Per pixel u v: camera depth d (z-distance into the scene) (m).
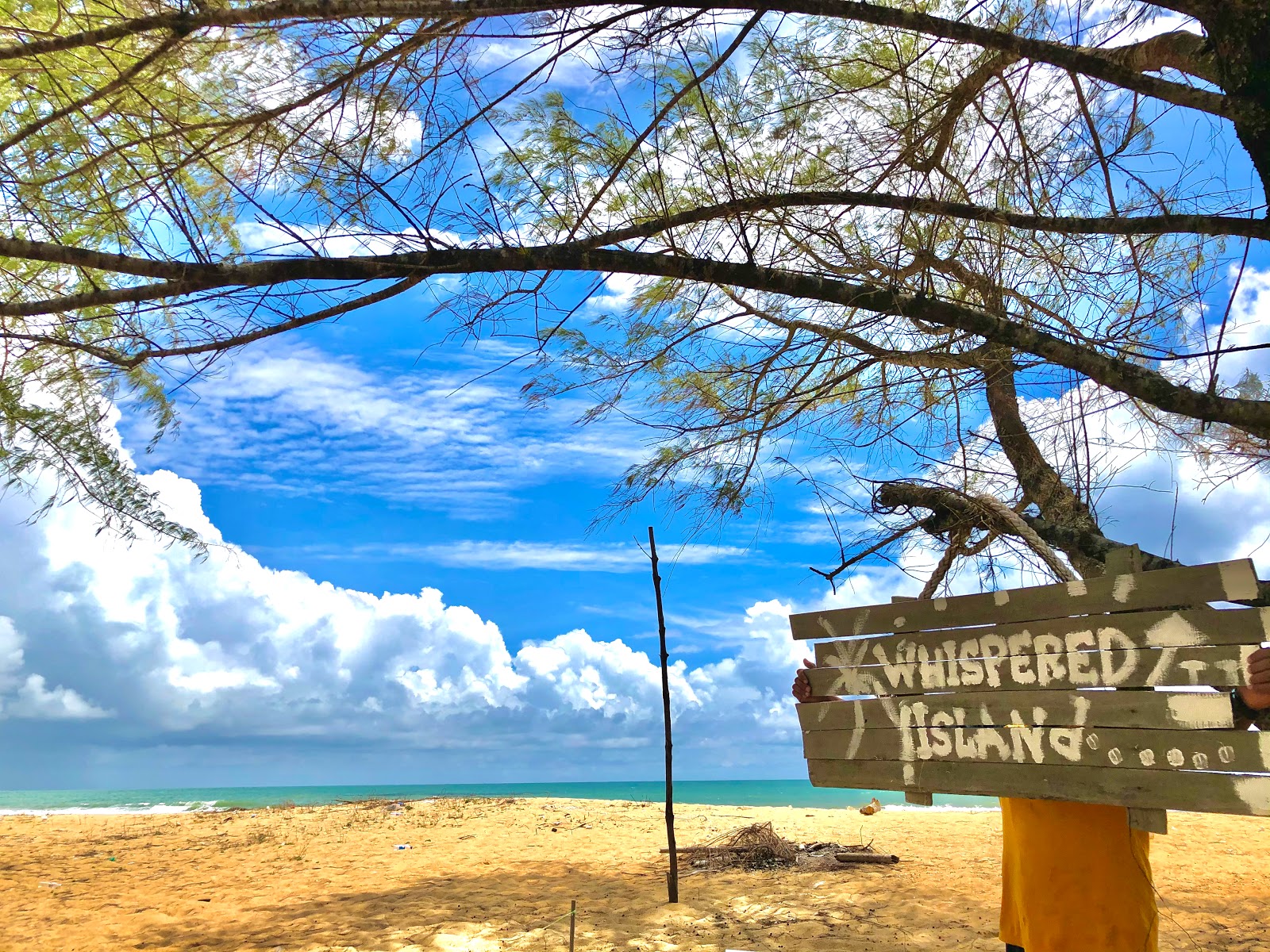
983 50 3.80
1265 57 3.23
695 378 4.50
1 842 11.72
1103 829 3.12
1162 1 3.34
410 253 3.28
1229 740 2.51
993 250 3.79
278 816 14.80
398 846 10.58
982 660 3.09
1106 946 3.05
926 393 4.09
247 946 5.98
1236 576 2.55
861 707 3.38
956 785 3.09
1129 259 3.87
